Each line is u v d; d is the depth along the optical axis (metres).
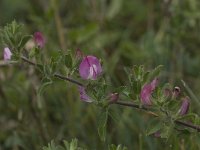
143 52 0.86
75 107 0.80
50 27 0.88
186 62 0.87
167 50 0.86
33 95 0.80
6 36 0.56
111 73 0.82
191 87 0.82
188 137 0.62
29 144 0.77
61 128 0.78
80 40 0.88
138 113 0.76
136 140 0.75
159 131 0.57
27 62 0.56
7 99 0.82
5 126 0.82
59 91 0.80
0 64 0.81
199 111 0.70
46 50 0.86
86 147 0.75
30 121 0.79
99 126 0.55
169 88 0.56
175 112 0.55
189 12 0.89
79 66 0.55
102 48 0.89
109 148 0.56
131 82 0.55
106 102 0.54
